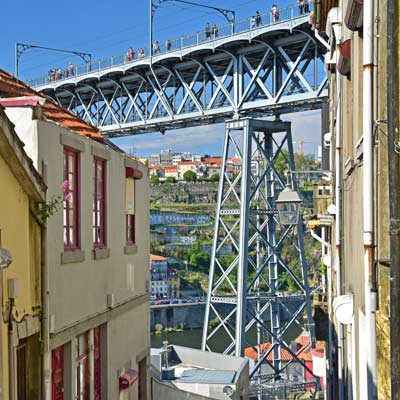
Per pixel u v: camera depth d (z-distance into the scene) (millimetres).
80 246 9008
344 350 10531
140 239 12312
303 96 27984
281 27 27109
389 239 5047
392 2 4672
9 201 6883
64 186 8430
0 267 6430
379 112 5520
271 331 33531
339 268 10781
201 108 32188
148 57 33344
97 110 39844
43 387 7656
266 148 31703
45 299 7699
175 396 14797
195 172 123188
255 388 32062
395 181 4680
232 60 30500
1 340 6574
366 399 6809
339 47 8961
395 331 4660
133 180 11859
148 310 12891
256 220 37469
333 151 13281
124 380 10734
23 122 7734
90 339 9547
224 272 32375
